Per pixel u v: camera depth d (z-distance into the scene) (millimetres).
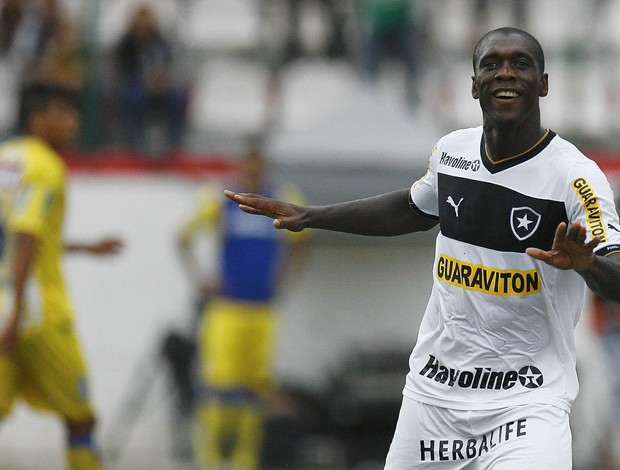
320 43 54969
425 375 16422
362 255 43750
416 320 43875
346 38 54438
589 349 41469
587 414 41125
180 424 41156
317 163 41531
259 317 36094
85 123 45281
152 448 41562
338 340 43562
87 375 24359
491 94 15117
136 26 45281
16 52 46094
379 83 49312
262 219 36125
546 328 15625
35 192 23594
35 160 23859
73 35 47188
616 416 41062
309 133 42469
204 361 39438
